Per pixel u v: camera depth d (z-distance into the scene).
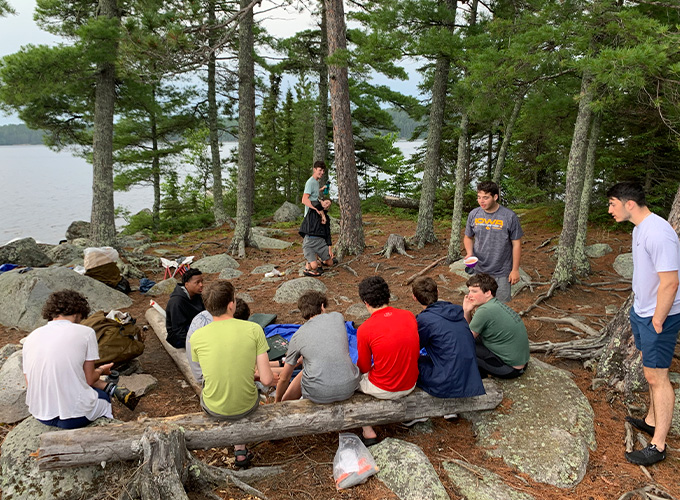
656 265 3.07
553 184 14.30
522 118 10.06
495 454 3.32
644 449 3.25
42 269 7.02
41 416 3.29
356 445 3.27
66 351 3.28
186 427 3.12
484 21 7.99
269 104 25.81
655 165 10.05
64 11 11.20
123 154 17.17
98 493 2.94
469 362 3.51
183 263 8.93
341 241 9.66
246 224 11.29
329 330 3.47
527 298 6.86
